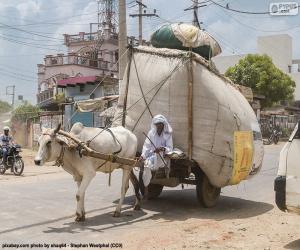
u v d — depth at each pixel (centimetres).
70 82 2975
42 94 4234
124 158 895
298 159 712
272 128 4438
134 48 1052
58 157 823
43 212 957
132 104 1044
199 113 973
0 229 809
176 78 978
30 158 2331
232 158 1004
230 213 986
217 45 1095
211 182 1003
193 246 710
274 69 4119
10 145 1697
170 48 1055
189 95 970
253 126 1108
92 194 1209
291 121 5184
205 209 1030
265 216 951
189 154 967
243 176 1054
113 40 4750
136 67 1042
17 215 927
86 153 822
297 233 801
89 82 2892
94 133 880
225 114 992
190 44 1030
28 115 3055
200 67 979
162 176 975
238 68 4128
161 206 1053
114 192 1245
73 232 791
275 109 4925
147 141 941
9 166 1681
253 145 1089
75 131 863
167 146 939
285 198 720
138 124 1029
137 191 996
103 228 825
